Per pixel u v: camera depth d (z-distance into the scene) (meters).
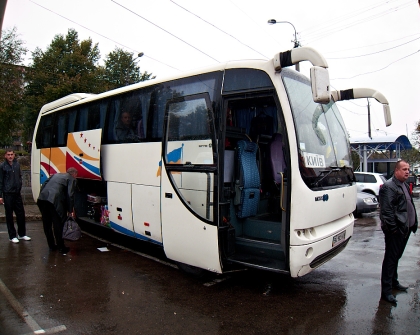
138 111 6.57
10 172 7.77
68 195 7.02
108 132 7.32
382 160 22.91
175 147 5.56
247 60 4.95
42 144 10.25
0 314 4.36
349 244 8.37
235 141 5.77
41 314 4.36
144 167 6.28
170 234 5.57
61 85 28.06
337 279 5.76
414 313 4.48
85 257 6.91
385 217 4.79
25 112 29.44
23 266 6.22
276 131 6.25
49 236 7.28
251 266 4.76
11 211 7.84
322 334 3.95
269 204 6.11
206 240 5.04
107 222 7.45
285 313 4.48
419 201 19.39
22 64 22.67
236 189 5.45
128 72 35.91
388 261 4.86
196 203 5.19
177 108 5.59
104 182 7.51
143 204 6.29
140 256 7.04
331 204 5.02
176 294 5.07
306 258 4.54
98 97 7.80
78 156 8.12
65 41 32.88
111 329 4.02
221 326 4.12
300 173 4.52
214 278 5.77
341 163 5.68
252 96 4.79
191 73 5.55
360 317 4.37
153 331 3.99
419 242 8.51
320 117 5.48
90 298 4.89
